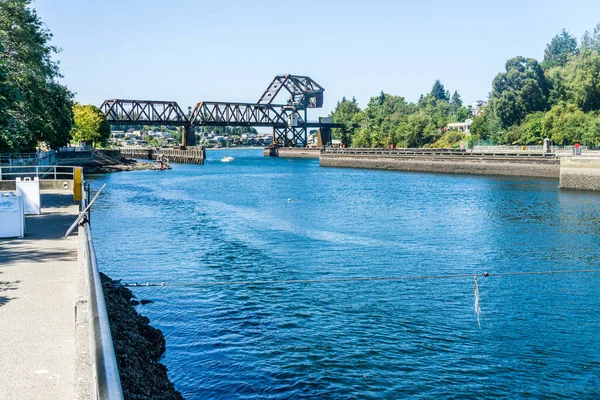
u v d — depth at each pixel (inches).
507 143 5679.1
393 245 1553.9
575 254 1434.5
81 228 685.3
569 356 784.9
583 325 906.7
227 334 842.2
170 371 704.4
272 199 2807.6
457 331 872.9
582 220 1990.7
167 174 4958.2
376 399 650.8
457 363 755.4
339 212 2278.5
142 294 1051.3
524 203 2519.7
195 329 860.6
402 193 3070.9
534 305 1007.6
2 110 1068.5
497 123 6072.8
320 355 770.2
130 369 550.3
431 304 1007.6
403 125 7406.5
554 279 1189.1
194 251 1461.6
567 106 5255.9
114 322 685.9
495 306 999.6
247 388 667.4
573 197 2716.5
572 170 3080.7
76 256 718.5
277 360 749.3
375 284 1137.4
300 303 1004.6
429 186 3506.4
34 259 698.8
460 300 1034.7
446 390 677.9
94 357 201.6
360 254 1429.6
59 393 331.9
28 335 431.2
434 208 2395.4
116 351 570.6
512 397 665.0
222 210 2354.8
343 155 6033.5
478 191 3115.2
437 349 800.9
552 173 3939.5
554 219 2023.9
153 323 885.2
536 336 856.9
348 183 3833.7
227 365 729.6
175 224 1947.6
